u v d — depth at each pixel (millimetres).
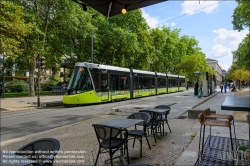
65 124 9531
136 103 18078
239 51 45438
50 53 28484
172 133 7070
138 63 31719
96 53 27109
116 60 29391
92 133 7270
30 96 27359
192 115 9984
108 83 18750
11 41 14297
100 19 25250
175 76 38281
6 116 12078
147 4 4371
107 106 16203
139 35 29375
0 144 6254
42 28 24031
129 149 5445
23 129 8570
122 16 27172
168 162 4527
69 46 26250
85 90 16484
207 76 25453
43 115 12172
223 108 3408
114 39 24688
